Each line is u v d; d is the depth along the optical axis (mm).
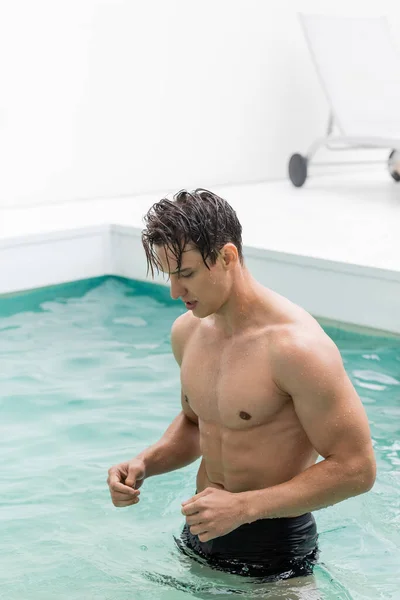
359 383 3789
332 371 1862
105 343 4379
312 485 1868
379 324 4426
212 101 7566
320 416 1872
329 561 2281
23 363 4078
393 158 7309
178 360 2209
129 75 7109
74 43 6793
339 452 1878
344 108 7352
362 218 5824
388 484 2805
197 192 1856
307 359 1857
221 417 2004
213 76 7527
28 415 3469
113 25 6961
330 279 4590
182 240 1776
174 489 2777
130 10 7020
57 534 2498
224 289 1883
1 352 4238
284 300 1982
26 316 4914
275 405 1944
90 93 6941
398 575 2221
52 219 5895
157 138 7340
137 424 3361
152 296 5344
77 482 2863
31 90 6652
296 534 2094
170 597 2070
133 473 2109
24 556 2371
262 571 2072
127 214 6117
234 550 2086
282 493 1873
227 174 7754
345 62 7527
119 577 2221
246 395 1944
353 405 1874
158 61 7227
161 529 2504
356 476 1864
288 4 7820
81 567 2295
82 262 5547
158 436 3250
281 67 7891
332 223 5645
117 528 2521
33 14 6566
